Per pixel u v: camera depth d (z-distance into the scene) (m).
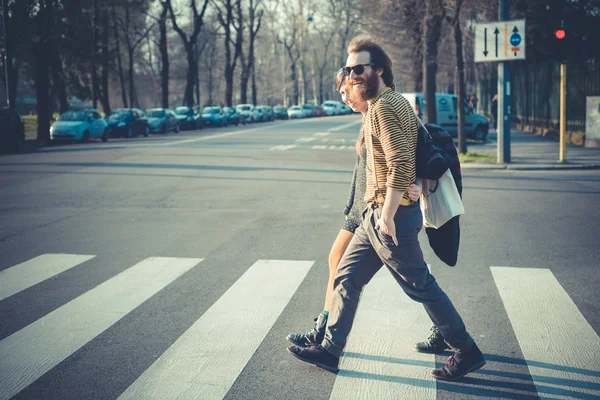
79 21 33.91
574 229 8.25
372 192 3.63
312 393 3.61
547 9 29.98
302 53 91.69
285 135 32.78
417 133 3.56
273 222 9.06
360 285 3.88
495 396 3.55
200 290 5.70
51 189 12.97
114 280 6.07
